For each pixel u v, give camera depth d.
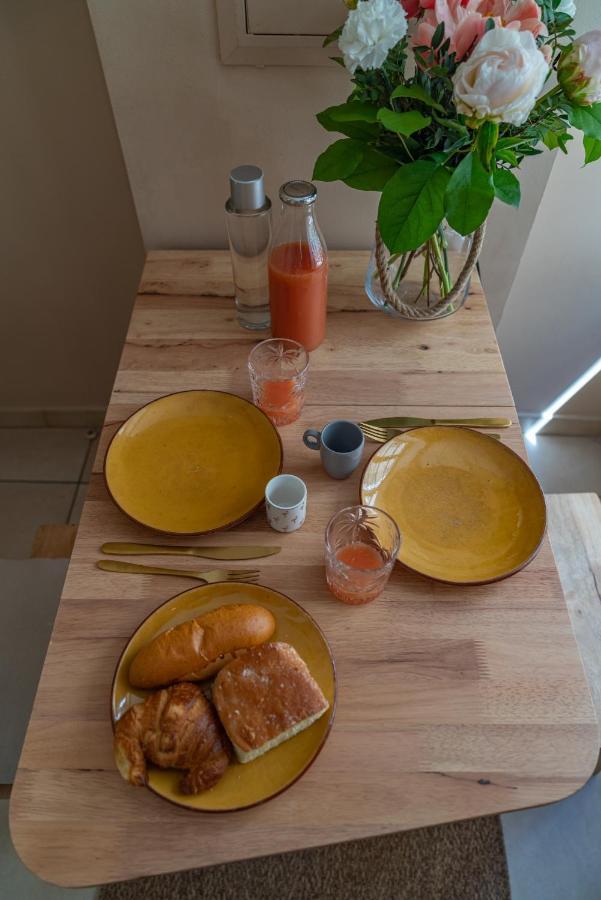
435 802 0.65
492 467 0.89
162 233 1.23
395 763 0.67
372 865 1.26
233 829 0.63
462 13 0.72
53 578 1.13
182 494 0.87
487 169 0.76
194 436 0.92
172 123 1.06
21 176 1.31
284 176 1.14
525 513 0.84
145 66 0.99
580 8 0.96
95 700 0.70
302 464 0.91
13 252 1.45
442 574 0.79
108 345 1.68
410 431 0.91
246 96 1.03
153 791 0.62
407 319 1.09
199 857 0.62
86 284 1.52
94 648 0.74
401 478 0.88
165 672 0.68
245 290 1.06
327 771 0.66
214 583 0.76
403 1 0.79
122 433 0.92
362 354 1.04
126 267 1.49
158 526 0.83
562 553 1.16
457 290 1.04
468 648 0.74
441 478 0.88
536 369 1.74
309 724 0.67
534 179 1.12
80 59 1.13
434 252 0.99
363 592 0.76
